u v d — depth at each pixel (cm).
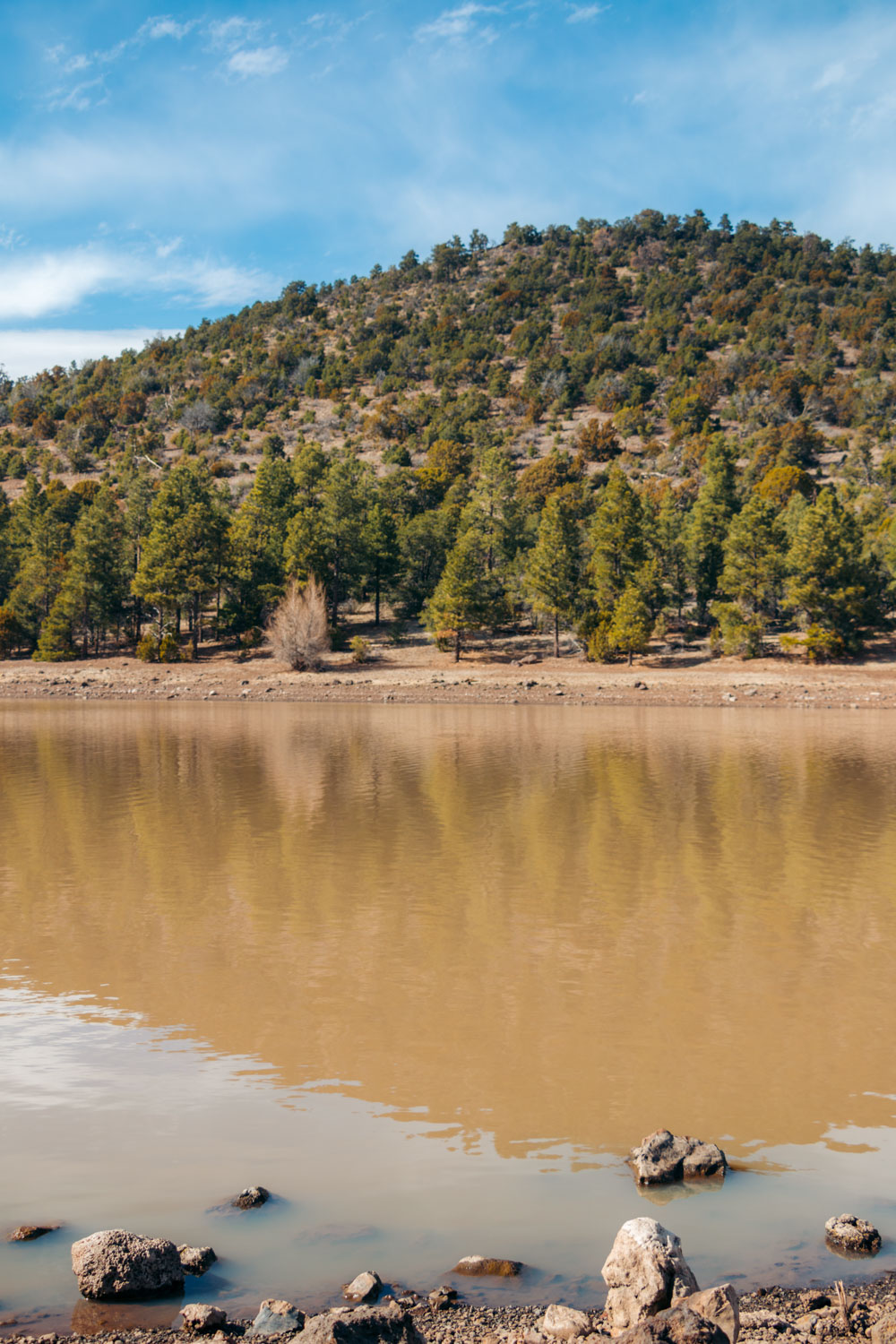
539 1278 567
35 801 2441
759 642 7631
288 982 1102
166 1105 791
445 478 14588
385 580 9650
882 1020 981
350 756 3450
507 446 17212
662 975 1128
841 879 1616
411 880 1611
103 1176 682
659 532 8744
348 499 9656
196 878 1620
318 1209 641
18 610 9375
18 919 1367
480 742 3966
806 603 7419
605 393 19912
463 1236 609
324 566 9288
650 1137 702
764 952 1219
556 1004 1032
